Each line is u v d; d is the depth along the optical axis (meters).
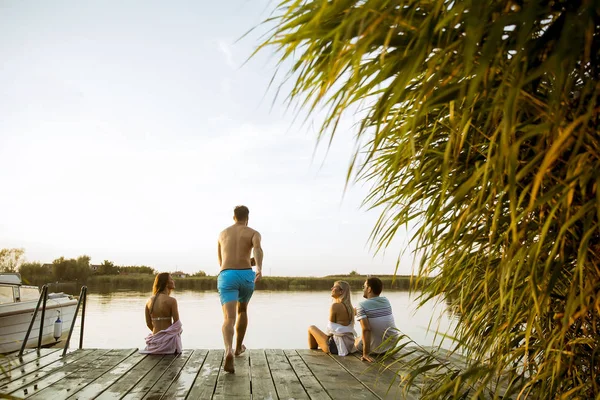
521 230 1.15
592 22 0.79
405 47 1.04
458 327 1.73
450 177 1.37
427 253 1.59
